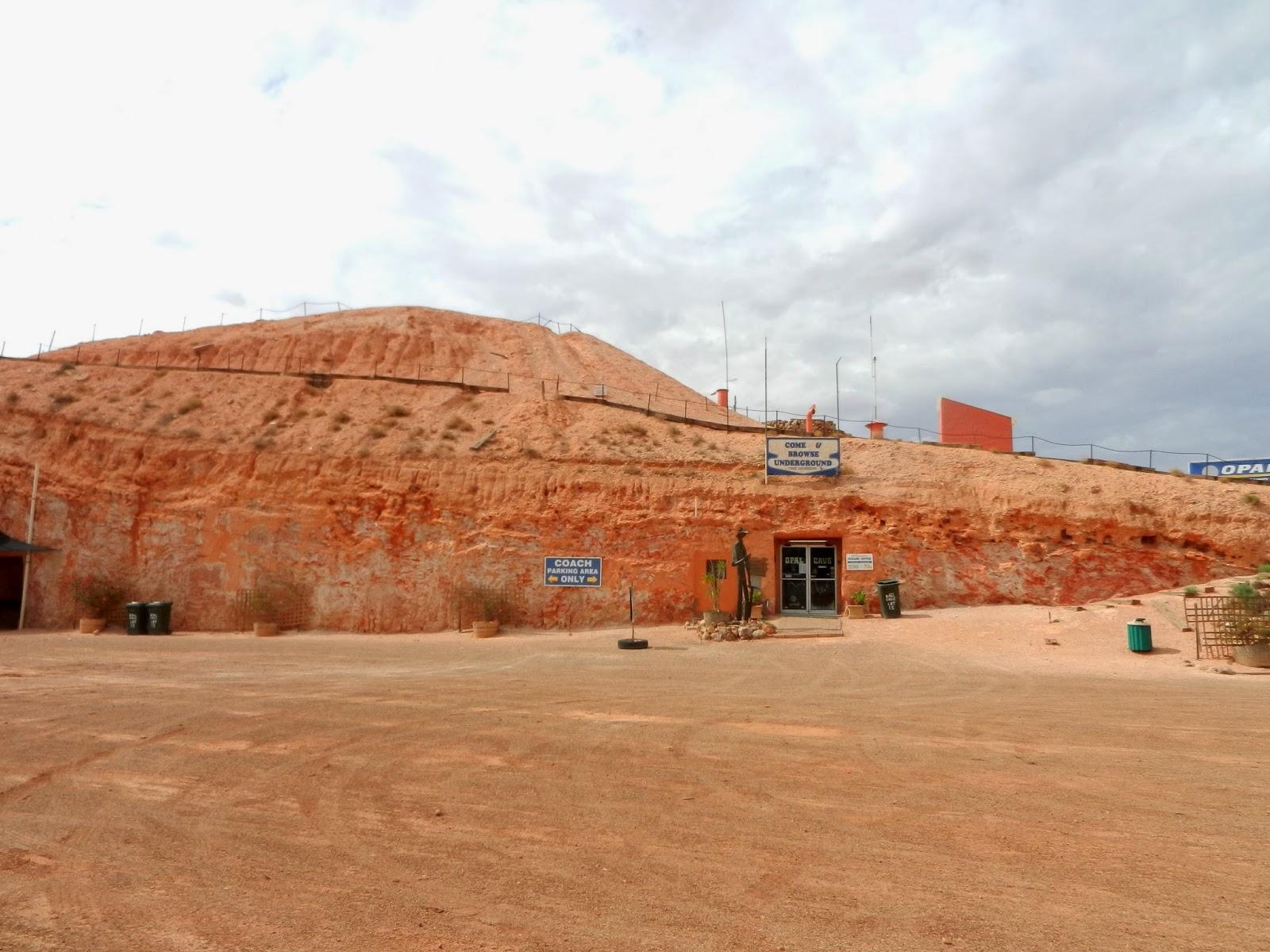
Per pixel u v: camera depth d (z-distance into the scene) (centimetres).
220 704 1333
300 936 496
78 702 1359
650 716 1221
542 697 1401
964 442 3900
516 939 493
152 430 3369
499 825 720
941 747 1018
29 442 3334
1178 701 1348
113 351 4516
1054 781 857
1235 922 516
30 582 3086
